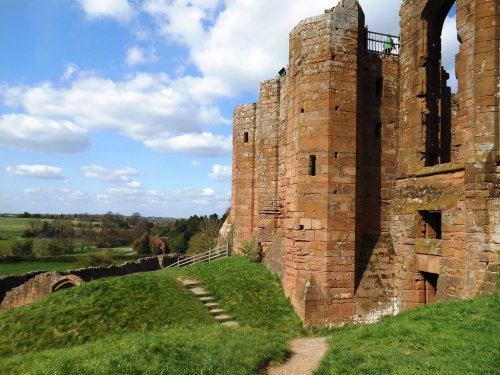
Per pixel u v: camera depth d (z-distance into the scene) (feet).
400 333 39.01
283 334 55.62
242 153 105.91
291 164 66.49
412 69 64.59
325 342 46.06
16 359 38.47
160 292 67.46
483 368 28.45
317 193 61.93
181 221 319.68
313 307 59.31
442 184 56.44
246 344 41.22
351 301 60.70
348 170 62.49
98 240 320.50
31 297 100.01
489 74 49.85
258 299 66.90
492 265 47.50
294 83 67.10
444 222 55.31
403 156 65.87
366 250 64.59
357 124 63.67
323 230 61.16
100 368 31.86
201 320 58.80
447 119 69.77
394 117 68.08
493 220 48.21
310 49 64.08
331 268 60.70
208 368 33.35
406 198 63.52
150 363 33.53
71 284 95.35
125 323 58.18
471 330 36.11
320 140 62.23
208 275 79.61
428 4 61.77
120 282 71.92
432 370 29.22
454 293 52.26
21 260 202.28
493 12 50.08
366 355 34.96
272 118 93.76
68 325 59.06
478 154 49.98
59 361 34.65
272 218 89.40
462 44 53.67
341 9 64.13
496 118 49.32
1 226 416.67
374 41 68.80
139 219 494.18
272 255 82.23
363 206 65.62
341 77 63.00
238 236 104.73
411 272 60.59
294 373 36.14
